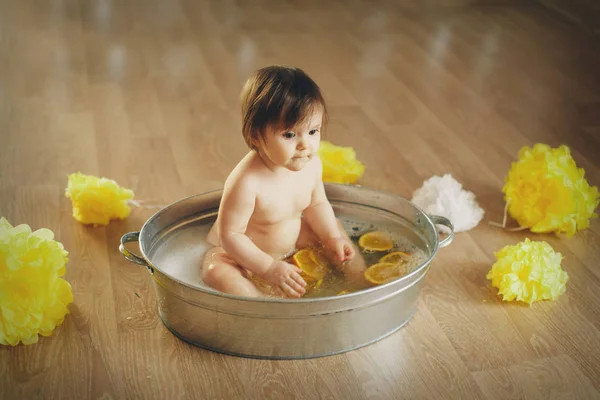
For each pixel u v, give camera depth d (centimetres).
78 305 150
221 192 163
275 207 147
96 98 247
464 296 155
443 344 141
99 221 175
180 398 127
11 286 135
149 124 230
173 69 271
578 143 224
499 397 128
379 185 198
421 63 283
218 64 277
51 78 261
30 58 277
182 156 212
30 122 229
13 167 203
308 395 128
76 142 218
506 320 148
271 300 127
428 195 182
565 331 145
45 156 210
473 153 217
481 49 297
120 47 289
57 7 331
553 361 137
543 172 175
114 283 157
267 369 133
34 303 137
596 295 156
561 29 319
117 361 135
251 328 132
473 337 143
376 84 263
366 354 137
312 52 290
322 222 156
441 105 248
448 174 188
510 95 257
